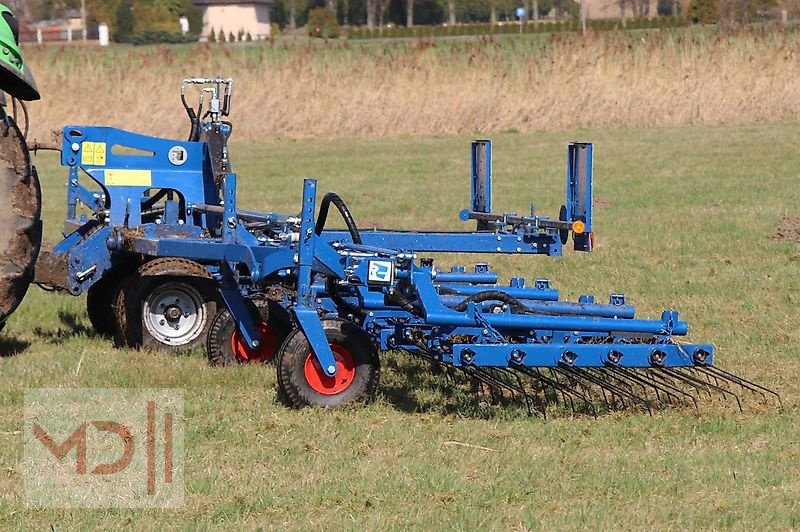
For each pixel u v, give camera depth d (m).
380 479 7.33
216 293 10.93
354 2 127.62
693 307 13.11
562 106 38.50
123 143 11.31
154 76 38.22
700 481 7.41
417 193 24.28
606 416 8.88
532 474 7.46
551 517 6.77
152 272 10.63
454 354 8.57
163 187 11.38
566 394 9.42
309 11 123.75
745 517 6.79
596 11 135.62
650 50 39.44
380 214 21.34
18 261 10.02
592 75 39.22
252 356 10.36
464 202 22.88
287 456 7.75
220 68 38.78
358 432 8.29
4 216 9.95
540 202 22.61
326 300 9.45
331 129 37.56
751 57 39.19
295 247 8.97
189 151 11.49
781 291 14.01
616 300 10.20
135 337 10.81
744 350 10.99
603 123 38.28
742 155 29.50
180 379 9.67
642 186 24.55
